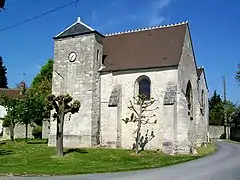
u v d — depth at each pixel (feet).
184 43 92.53
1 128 141.49
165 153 80.89
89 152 77.05
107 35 105.29
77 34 95.61
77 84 93.71
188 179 43.39
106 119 91.81
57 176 46.42
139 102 82.84
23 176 46.14
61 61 97.04
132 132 88.48
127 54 95.66
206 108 124.36
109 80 93.25
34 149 83.92
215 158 73.56
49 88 149.18
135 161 67.36
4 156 72.54
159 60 89.04
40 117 114.62
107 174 48.62
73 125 92.12
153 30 98.84
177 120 83.71
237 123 168.25
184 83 90.94
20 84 163.32
